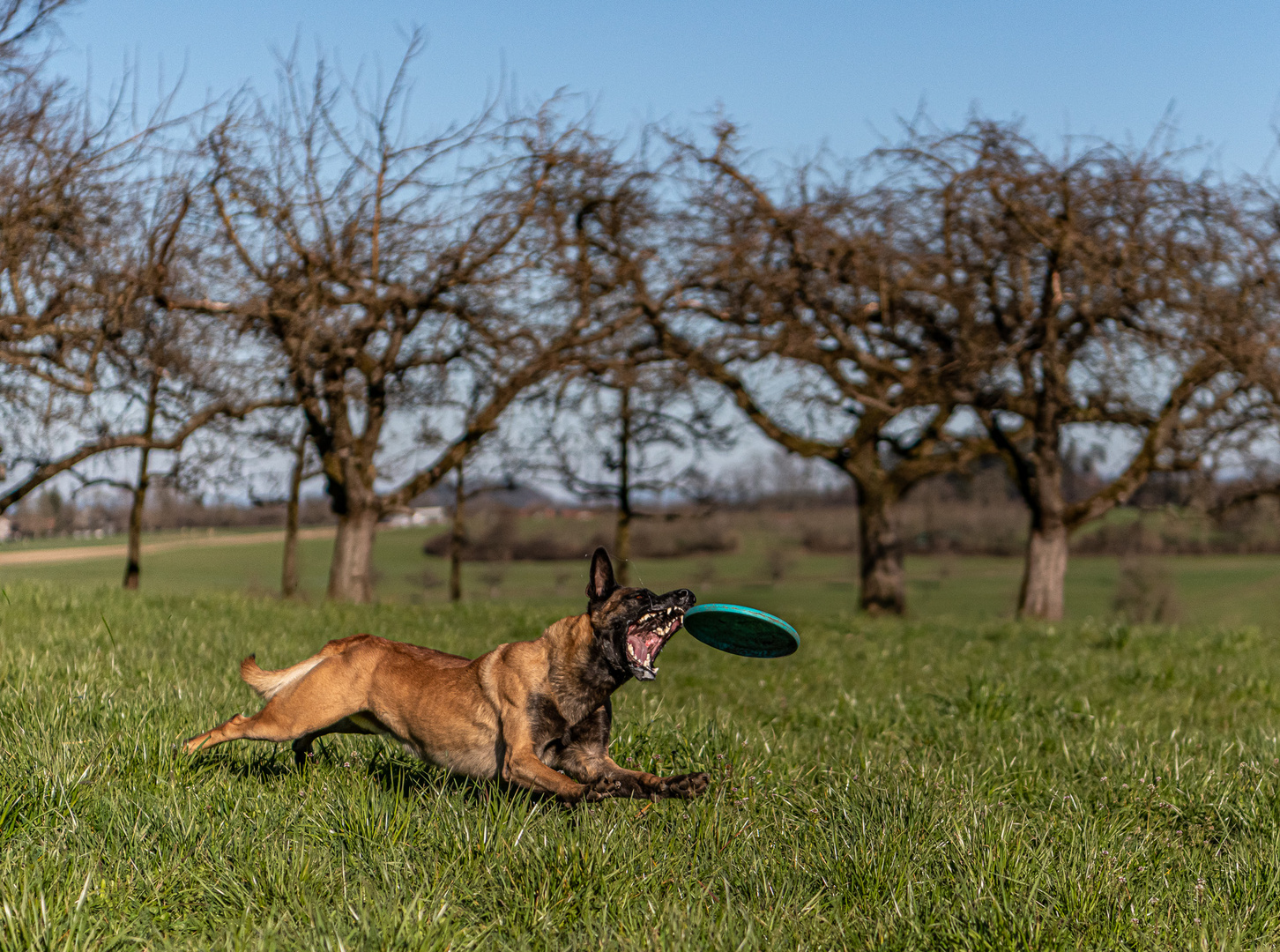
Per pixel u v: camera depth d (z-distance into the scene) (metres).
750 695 9.58
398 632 12.85
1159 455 23.12
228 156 18.16
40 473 19.14
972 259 20.75
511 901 3.62
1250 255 18.39
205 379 19.73
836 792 5.16
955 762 6.06
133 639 9.88
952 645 14.51
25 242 15.85
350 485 22.28
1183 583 50.97
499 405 22.56
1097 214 19.19
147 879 3.66
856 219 20.19
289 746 5.78
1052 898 3.80
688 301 22.23
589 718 4.82
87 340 17.80
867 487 25.62
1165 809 5.34
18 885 3.41
